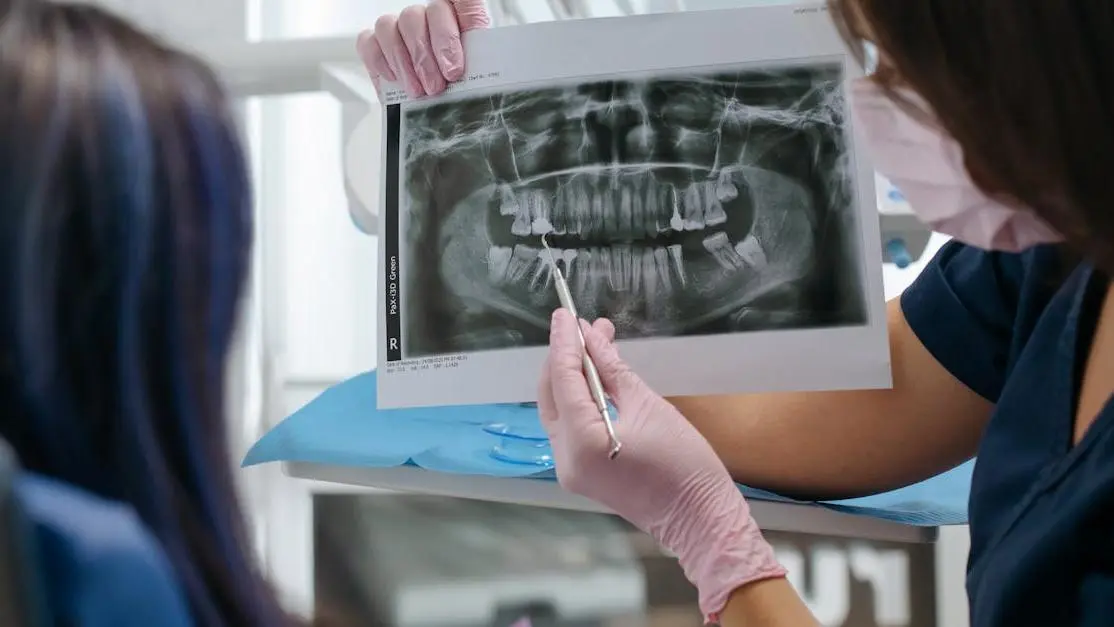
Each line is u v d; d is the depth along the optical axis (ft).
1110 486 1.99
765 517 2.78
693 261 2.61
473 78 2.71
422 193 2.71
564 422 2.46
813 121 2.61
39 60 1.36
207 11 4.14
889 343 2.75
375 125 3.77
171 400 1.44
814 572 4.88
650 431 2.47
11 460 1.16
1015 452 2.33
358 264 4.74
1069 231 1.86
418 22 2.71
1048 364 2.35
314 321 4.73
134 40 1.49
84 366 1.35
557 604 4.66
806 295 2.56
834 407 2.89
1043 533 2.08
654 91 2.66
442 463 2.82
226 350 1.54
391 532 4.66
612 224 2.65
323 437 3.05
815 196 2.59
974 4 1.74
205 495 1.47
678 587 4.65
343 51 3.70
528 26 2.70
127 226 1.35
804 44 2.62
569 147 2.67
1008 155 1.80
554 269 2.56
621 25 2.67
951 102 1.82
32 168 1.29
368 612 4.64
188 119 1.46
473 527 4.68
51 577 1.22
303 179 4.69
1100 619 1.98
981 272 2.72
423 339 2.65
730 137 2.63
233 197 1.53
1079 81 1.68
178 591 1.34
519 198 2.67
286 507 4.60
